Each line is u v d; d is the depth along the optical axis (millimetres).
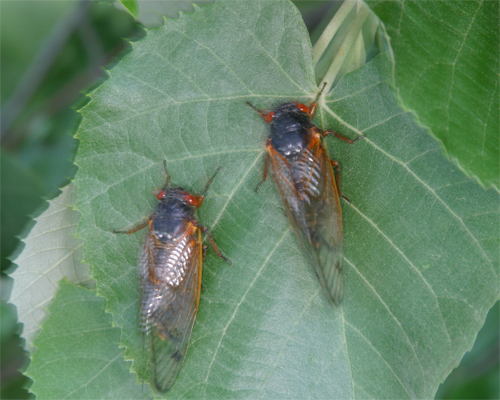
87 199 208
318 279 210
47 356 220
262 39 206
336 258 209
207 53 206
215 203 213
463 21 189
